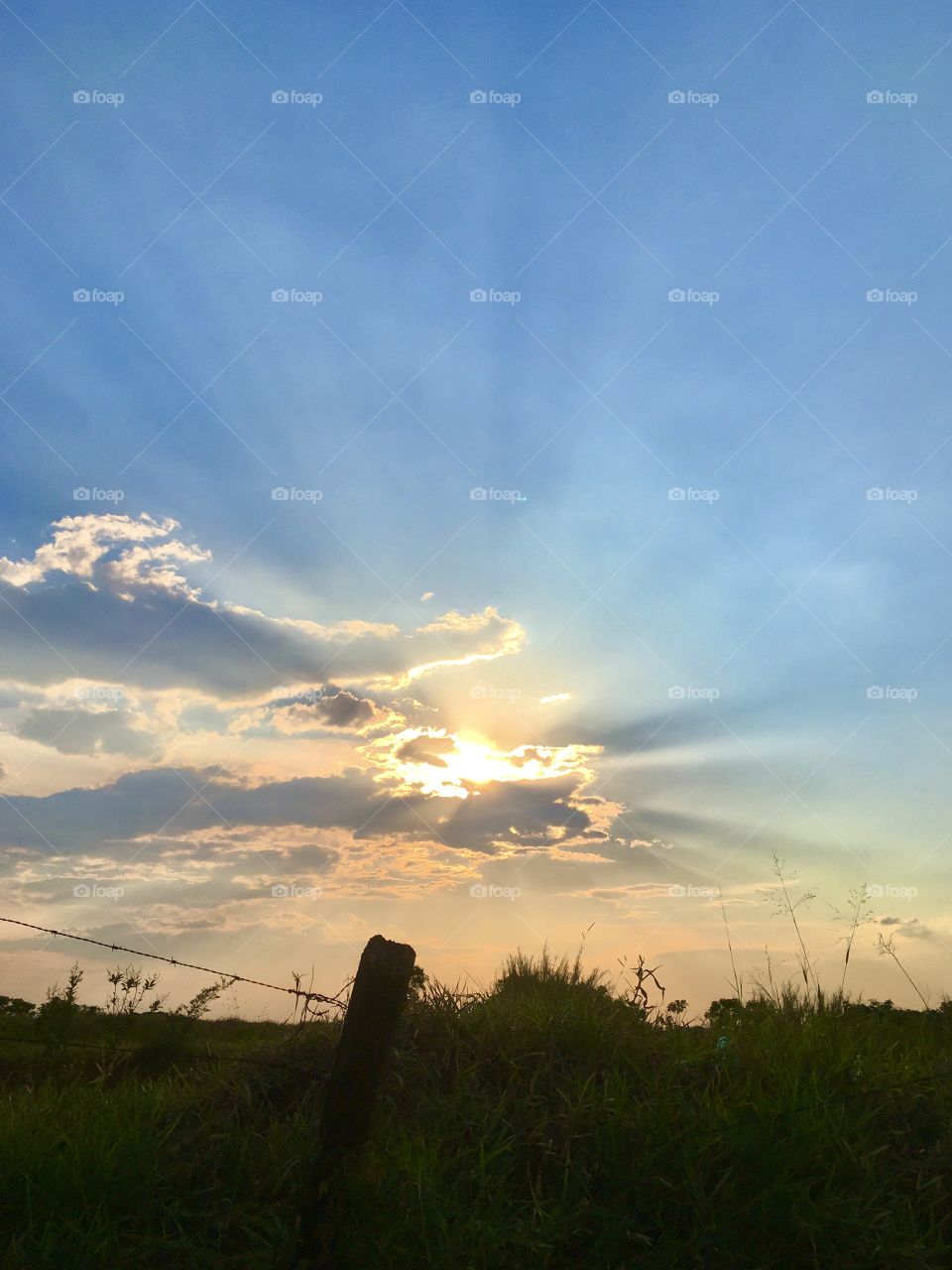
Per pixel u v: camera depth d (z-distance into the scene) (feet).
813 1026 18.45
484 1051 17.61
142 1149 14.33
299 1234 12.35
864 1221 12.96
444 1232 12.36
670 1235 12.90
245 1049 18.44
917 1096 16.52
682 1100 15.51
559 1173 14.56
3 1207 13.10
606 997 20.43
